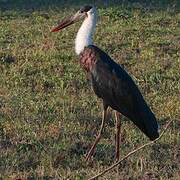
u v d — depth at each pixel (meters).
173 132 12.48
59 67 16.92
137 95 11.03
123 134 12.36
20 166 10.87
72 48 18.80
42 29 21.31
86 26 11.73
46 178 10.38
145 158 11.15
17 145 11.67
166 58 17.94
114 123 13.06
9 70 16.66
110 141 12.03
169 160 11.17
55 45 19.12
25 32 20.88
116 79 11.07
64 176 10.38
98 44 19.33
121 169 10.82
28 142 11.85
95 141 11.18
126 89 10.99
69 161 11.07
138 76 16.38
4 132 12.34
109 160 11.19
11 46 18.94
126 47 19.11
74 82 15.77
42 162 10.95
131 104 10.94
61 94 14.88
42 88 15.32
